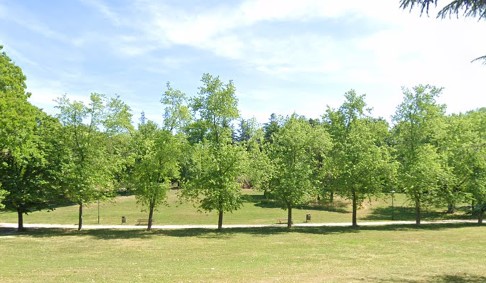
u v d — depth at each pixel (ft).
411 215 186.50
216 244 100.73
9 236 117.80
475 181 148.05
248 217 172.14
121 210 188.75
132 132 138.10
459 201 151.94
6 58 101.35
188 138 138.62
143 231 130.31
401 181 147.74
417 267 66.49
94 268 63.98
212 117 137.39
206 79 136.56
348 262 73.36
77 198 129.90
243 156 133.49
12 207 130.52
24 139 109.50
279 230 133.08
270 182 143.13
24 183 127.54
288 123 146.72
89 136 131.34
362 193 145.89
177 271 60.59
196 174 135.33
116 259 77.10
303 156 143.84
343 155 143.43
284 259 77.05
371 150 143.95
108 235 120.06
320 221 165.48
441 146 162.50
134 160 133.49
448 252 86.89
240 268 64.69
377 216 183.83
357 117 151.64
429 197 156.76
